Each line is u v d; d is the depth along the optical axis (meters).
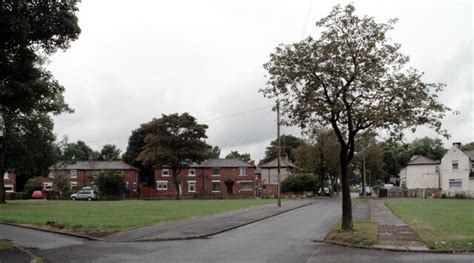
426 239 16.53
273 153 113.50
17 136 46.84
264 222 25.75
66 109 48.56
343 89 17.58
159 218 26.81
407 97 16.86
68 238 19.28
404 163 118.12
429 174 85.69
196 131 70.88
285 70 17.98
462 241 15.84
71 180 84.69
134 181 87.19
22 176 89.19
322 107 17.80
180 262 12.92
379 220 24.69
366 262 12.58
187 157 70.06
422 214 29.39
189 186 83.94
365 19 17.41
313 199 60.22
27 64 16.34
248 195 76.12
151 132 72.44
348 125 18.45
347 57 17.48
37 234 20.86
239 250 15.15
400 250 14.65
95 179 70.56
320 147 69.94
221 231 20.94
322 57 17.34
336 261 12.80
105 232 20.41
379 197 69.12
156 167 73.00
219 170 83.62
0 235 20.50
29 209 36.81
